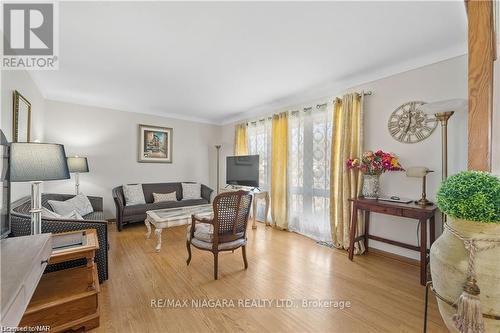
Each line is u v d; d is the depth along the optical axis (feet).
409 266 8.29
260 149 15.07
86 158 12.34
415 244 8.30
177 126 17.12
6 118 6.82
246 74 9.57
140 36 6.77
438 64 7.80
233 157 15.66
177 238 11.28
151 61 8.38
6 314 2.24
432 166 7.95
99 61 8.37
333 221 10.34
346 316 5.56
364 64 8.66
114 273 7.61
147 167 15.71
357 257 9.11
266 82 10.45
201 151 18.37
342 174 9.98
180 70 9.18
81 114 13.29
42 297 4.89
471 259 2.34
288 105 13.26
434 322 5.32
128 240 10.91
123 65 8.71
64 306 4.85
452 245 2.54
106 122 14.12
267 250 9.85
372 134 9.48
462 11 5.70
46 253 3.83
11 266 2.99
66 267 6.33
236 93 12.03
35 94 10.18
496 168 3.44
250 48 7.48
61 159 5.07
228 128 18.56
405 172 8.36
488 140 3.22
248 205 8.18
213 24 6.20
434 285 2.73
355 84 10.03
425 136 8.08
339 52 7.75
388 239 8.87
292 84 10.66
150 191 15.07
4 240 3.84
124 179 14.75
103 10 5.60
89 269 5.61
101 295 6.33
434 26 6.34
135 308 5.79
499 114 3.46
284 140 13.03
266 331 5.06
